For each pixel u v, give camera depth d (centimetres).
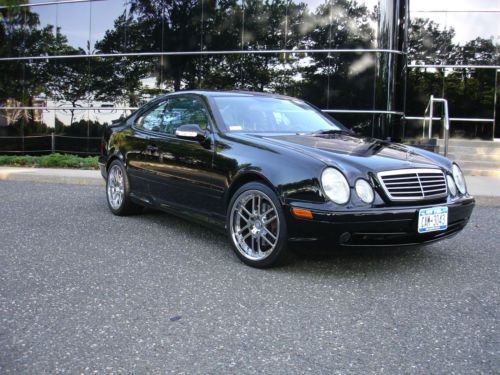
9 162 1248
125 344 278
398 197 380
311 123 516
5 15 1542
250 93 542
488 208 738
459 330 302
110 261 430
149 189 547
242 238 423
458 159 1145
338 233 364
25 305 331
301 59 1227
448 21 1474
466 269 423
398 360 263
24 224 571
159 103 571
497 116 1466
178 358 263
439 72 1484
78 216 617
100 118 1448
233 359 262
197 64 1334
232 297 348
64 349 271
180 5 1341
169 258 440
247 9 1271
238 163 423
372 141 467
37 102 1520
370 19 1166
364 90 1180
